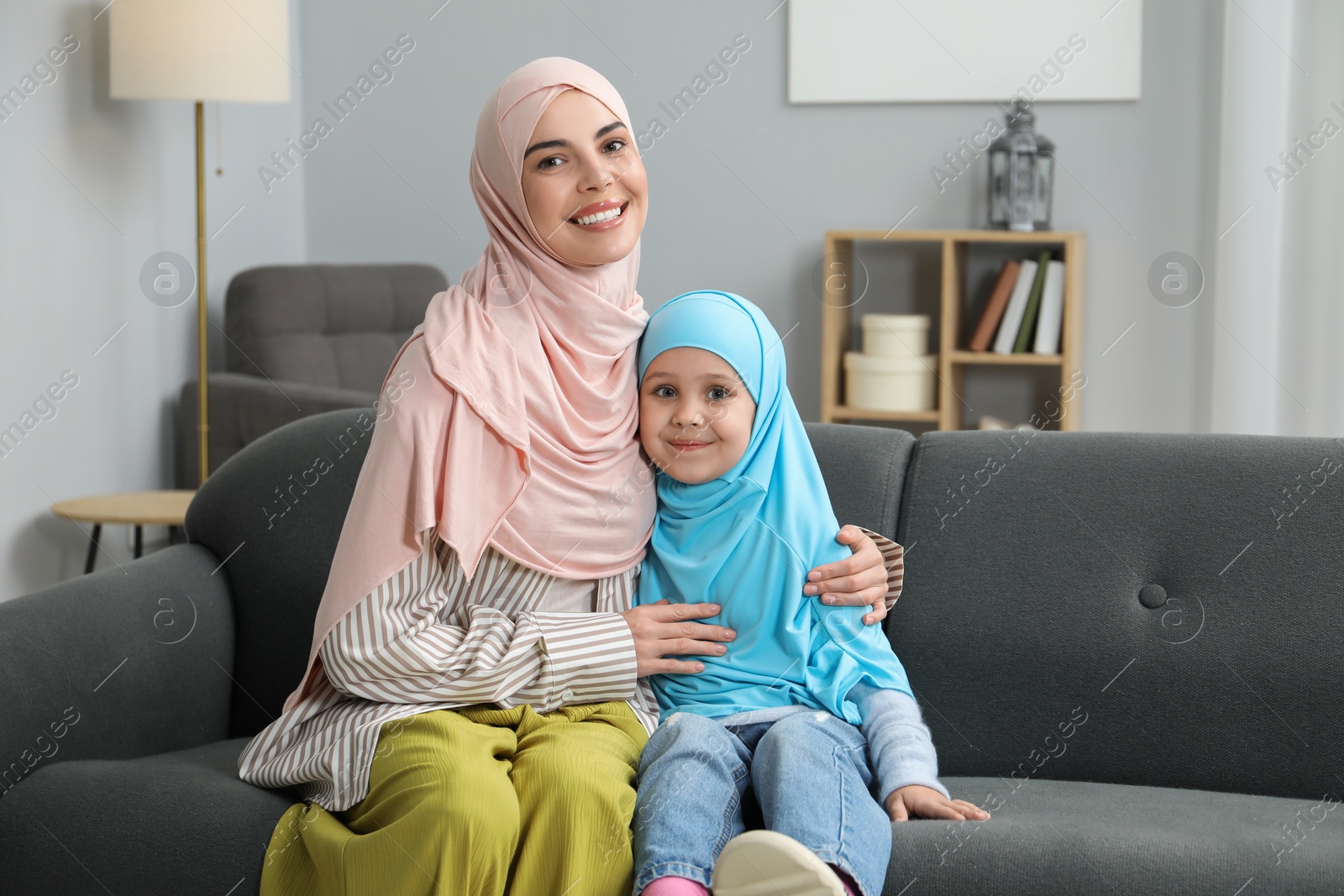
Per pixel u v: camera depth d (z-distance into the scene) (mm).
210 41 3037
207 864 1288
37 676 1450
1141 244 3594
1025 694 1586
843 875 1157
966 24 3654
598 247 1502
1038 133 3641
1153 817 1349
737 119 3863
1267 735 1506
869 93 3740
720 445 1477
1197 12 3477
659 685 1530
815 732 1353
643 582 1560
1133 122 3566
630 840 1236
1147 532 1596
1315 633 1505
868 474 1710
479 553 1408
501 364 1442
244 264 3820
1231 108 3367
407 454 1395
